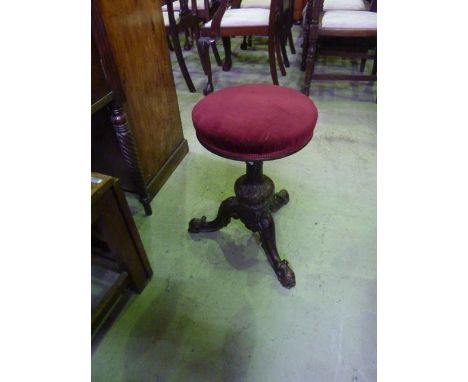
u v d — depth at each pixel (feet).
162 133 4.24
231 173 4.62
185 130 5.66
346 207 3.95
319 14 5.48
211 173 4.63
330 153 4.91
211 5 7.34
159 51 3.82
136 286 3.02
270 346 2.66
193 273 3.26
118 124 3.13
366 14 5.73
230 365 2.56
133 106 3.47
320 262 3.30
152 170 4.13
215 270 3.28
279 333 2.74
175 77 7.75
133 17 3.19
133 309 2.98
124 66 3.17
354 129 5.47
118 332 2.81
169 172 4.55
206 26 6.06
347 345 2.64
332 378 2.46
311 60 5.90
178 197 4.22
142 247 2.95
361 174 4.49
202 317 2.89
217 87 7.16
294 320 2.82
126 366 2.60
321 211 3.91
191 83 6.90
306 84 6.19
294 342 2.68
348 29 5.41
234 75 7.75
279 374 2.50
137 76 3.43
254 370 2.53
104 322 2.80
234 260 3.37
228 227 3.76
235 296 3.04
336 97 6.51
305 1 10.78
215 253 3.46
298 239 3.55
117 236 2.56
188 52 9.45
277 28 6.56
